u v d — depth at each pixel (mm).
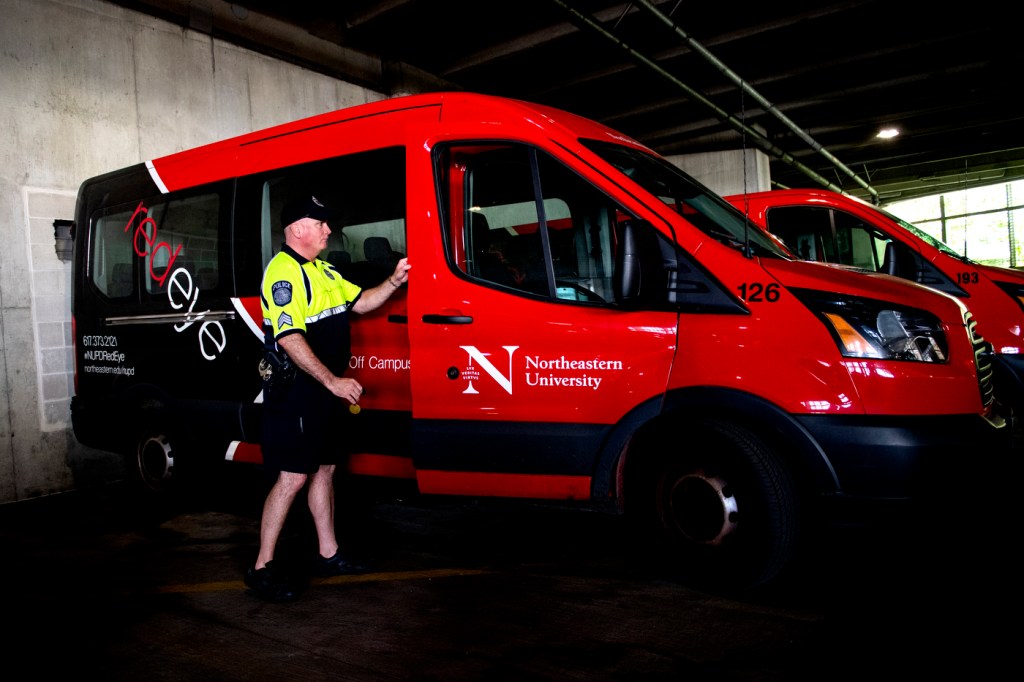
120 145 5848
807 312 2725
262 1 7000
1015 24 9227
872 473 2609
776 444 2809
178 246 4465
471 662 2479
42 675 2490
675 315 2895
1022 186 28172
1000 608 2695
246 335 4078
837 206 5848
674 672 2344
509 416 3168
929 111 13172
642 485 3080
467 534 3947
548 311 3094
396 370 3529
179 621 2928
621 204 3000
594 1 8000
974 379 2801
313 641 2697
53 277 5492
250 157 4129
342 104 8039
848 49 10055
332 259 3850
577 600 2977
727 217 3355
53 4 5453
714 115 10875
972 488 2699
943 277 5348
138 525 4461
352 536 3955
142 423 4871
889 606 2758
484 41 8688
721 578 2877
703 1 8273
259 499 5016
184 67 6336
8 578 3531
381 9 7449
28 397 5371
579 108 11594
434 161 3316
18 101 5258
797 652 2432
